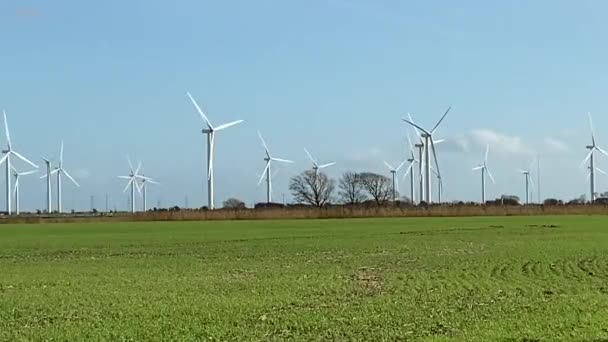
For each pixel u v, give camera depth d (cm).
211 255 4772
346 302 2492
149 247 5581
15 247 5759
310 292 2805
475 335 1784
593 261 3916
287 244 5678
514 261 3944
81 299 2689
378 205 13225
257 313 2275
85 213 15925
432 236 6412
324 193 15912
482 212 11969
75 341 1877
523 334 1783
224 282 3203
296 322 2078
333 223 9494
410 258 4288
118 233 7744
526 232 6831
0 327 2105
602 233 6575
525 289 2758
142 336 1930
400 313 2195
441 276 3262
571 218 10381
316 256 4566
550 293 2641
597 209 12112
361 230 7544
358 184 16275
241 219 11756
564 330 1828
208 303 2517
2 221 11981
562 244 5209
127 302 2588
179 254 4888
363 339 1816
